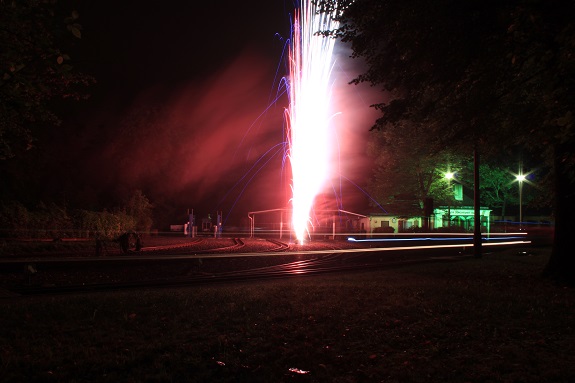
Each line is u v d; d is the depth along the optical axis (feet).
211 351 21.98
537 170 190.39
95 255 90.22
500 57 34.99
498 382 17.92
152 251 107.96
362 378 18.81
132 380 18.19
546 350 21.81
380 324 26.99
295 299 35.06
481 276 51.72
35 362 19.97
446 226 194.49
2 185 130.82
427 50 39.52
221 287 44.80
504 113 43.80
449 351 22.00
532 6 24.80
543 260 72.18
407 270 60.70
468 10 35.27
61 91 39.37
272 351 21.98
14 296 42.14
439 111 49.32
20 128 36.68
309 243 149.89
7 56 19.97
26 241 104.47
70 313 29.63
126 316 28.58
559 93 22.59
